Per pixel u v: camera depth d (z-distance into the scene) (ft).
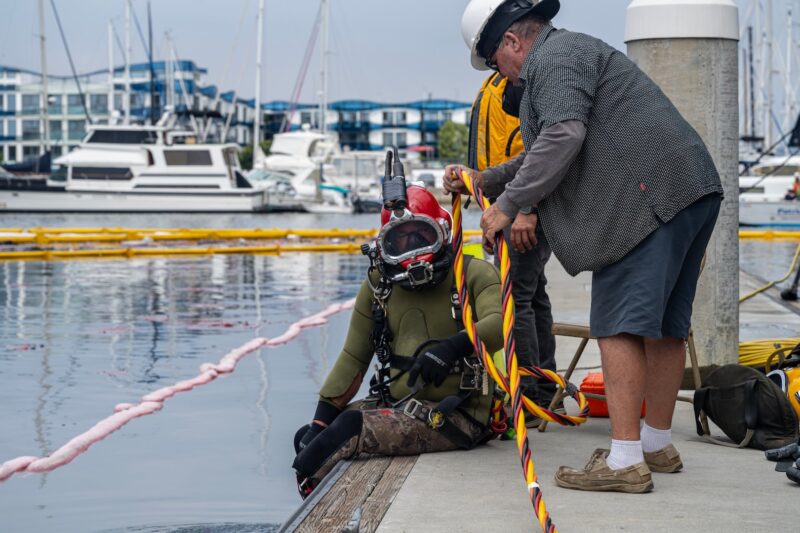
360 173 249.75
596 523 11.28
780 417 14.83
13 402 23.30
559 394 16.44
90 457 18.15
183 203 174.50
